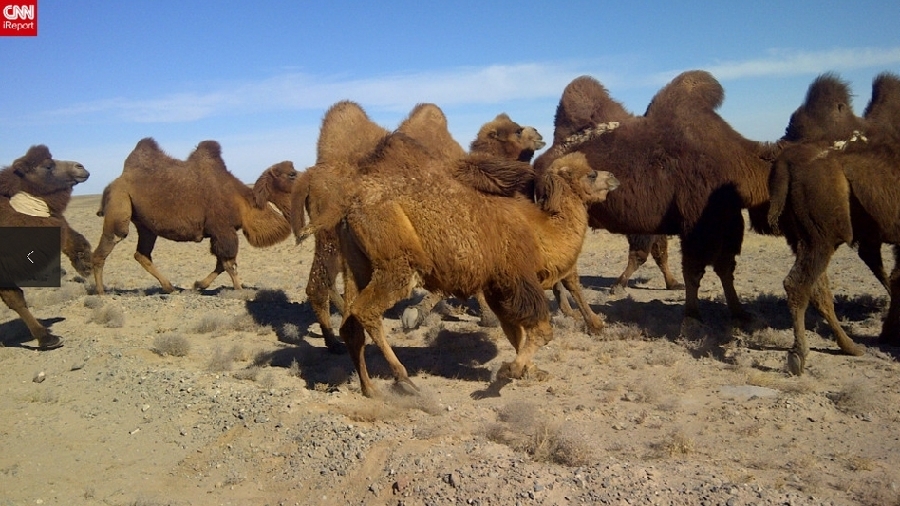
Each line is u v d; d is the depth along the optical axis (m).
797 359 8.42
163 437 7.66
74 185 11.77
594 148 11.11
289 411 7.65
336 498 6.05
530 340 7.97
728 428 6.96
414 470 6.01
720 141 10.44
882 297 12.70
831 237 8.68
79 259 11.86
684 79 10.95
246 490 6.48
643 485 5.43
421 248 7.56
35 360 10.50
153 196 14.80
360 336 8.09
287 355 10.07
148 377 9.30
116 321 12.39
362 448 6.60
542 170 11.35
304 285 17.98
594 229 11.88
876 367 8.69
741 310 10.87
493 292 8.00
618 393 8.06
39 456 7.30
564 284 10.82
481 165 7.93
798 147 8.95
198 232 15.23
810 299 9.16
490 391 8.10
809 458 6.11
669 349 9.66
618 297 14.09
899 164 8.66
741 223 10.65
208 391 8.58
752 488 5.33
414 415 7.48
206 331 12.01
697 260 10.56
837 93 9.02
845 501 5.34
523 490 5.43
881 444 6.50
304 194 9.95
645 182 10.68
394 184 7.64
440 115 11.48
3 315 13.73
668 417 7.27
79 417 8.30
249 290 15.52
